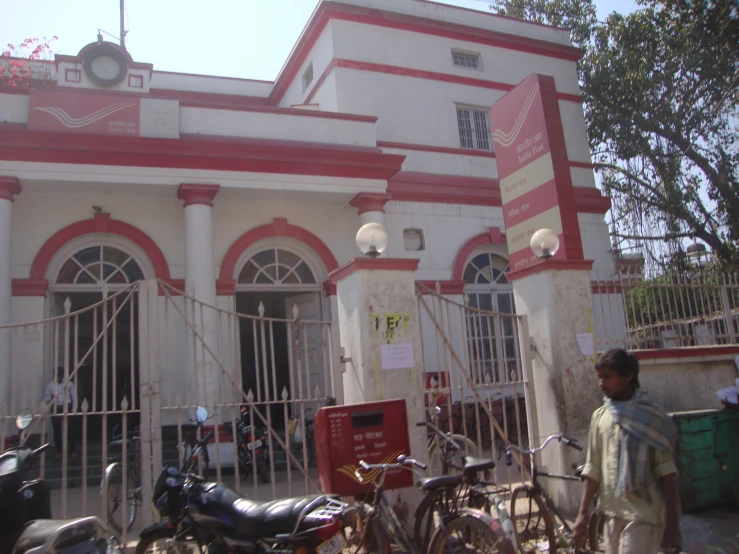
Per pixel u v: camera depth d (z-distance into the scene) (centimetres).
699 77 1634
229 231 1184
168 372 530
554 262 661
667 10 1597
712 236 1573
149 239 1121
